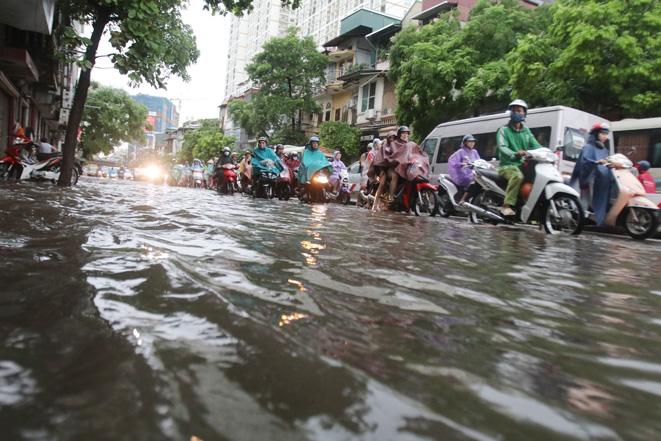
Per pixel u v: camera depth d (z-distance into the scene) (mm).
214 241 2617
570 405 815
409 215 7703
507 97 14508
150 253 2043
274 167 11734
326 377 852
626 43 10547
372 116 27000
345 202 13398
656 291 2094
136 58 8484
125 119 36281
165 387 768
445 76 15133
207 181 21938
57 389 748
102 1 8602
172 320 1128
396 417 721
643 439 700
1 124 14930
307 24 67562
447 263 2457
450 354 1052
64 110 30328
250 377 829
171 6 11070
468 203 7152
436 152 11383
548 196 5875
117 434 625
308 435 652
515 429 707
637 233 6480
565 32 11641
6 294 1312
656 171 9602
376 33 28266
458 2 21859
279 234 3227
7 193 6004
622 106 11398
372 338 1125
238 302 1341
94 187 10758
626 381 955
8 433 615
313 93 34812
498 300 1675
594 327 1399
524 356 1079
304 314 1283
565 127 8820
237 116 34125
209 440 623
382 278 1898
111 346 939
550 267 2664
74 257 1875
